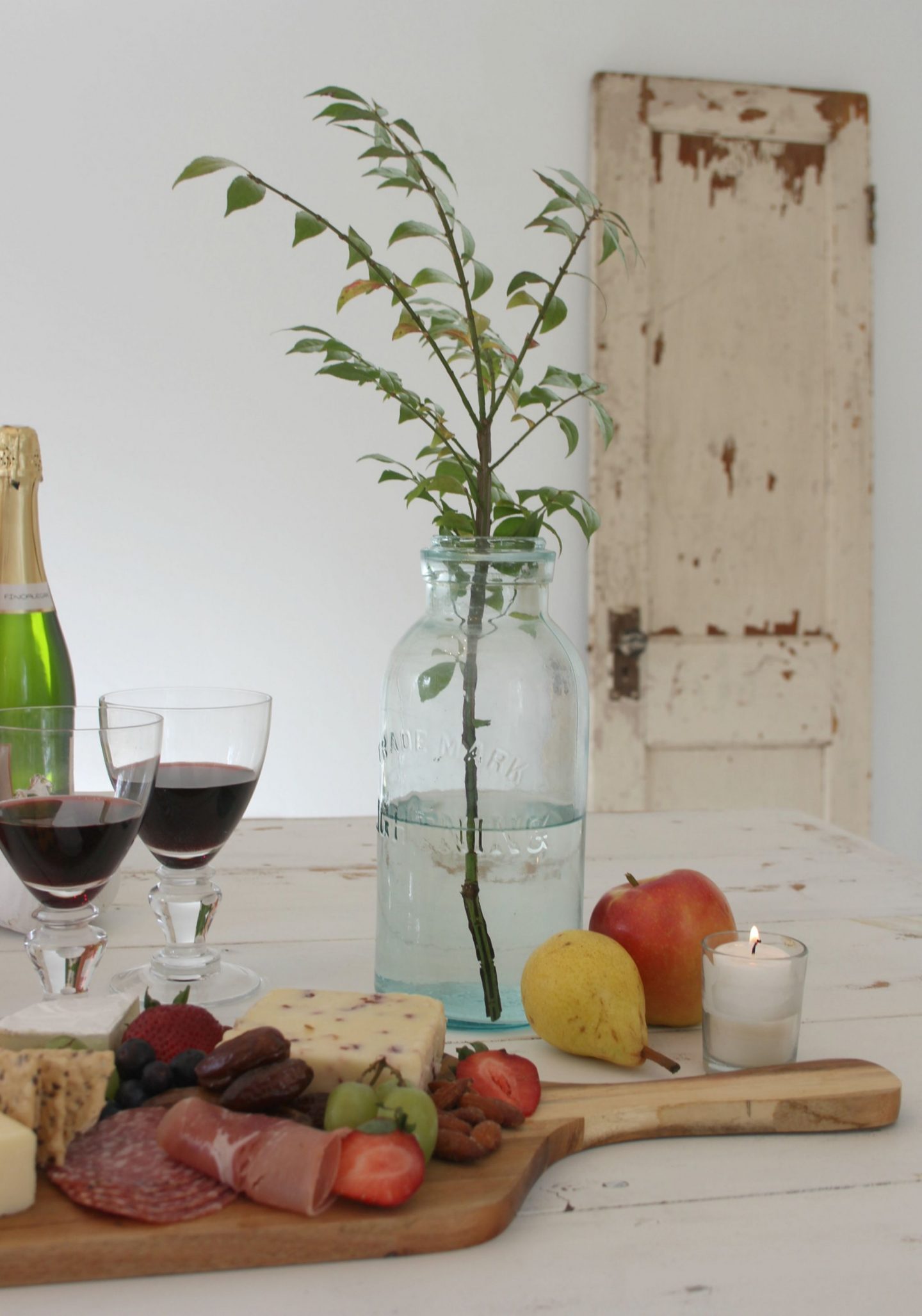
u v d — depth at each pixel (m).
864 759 2.86
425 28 2.68
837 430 2.81
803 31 2.82
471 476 0.92
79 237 2.60
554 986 0.84
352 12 2.66
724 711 2.80
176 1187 0.63
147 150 2.61
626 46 2.76
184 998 0.82
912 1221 0.66
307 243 2.67
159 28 2.60
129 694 0.99
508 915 0.90
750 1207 0.67
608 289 2.70
